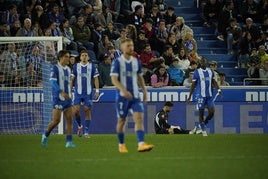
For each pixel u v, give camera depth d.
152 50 64.88
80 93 48.31
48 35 60.44
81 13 65.25
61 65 38.28
